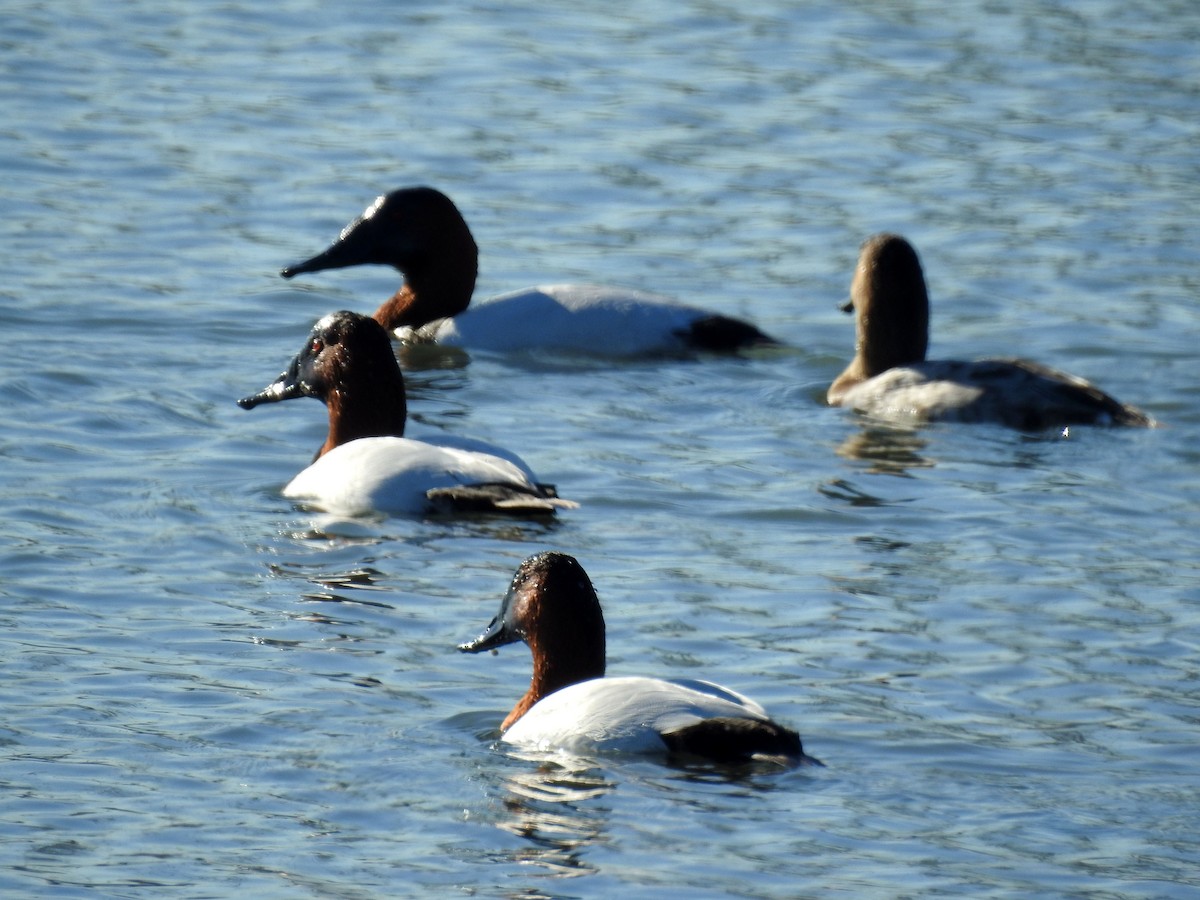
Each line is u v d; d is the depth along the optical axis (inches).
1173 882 357.1
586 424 681.0
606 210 947.3
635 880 353.1
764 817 378.0
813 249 896.3
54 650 469.7
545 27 1274.6
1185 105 1115.3
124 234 886.4
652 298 788.6
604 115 1090.1
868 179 989.2
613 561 544.4
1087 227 919.0
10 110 1061.8
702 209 948.0
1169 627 498.6
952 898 348.2
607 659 472.1
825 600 516.4
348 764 406.6
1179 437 667.4
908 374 703.7
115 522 564.7
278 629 488.1
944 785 398.3
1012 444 660.1
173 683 451.5
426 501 573.6
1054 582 531.8
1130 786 400.8
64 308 781.3
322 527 564.4
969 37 1256.2
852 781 398.3
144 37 1224.2
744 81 1154.7
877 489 613.0
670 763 392.2
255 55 1194.0
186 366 727.1
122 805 387.2
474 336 781.3
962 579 534.0
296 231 906.1
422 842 370.3
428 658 472.7
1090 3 1348.4
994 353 767.7
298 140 1037.8
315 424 676.1
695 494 606.2
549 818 377.4
